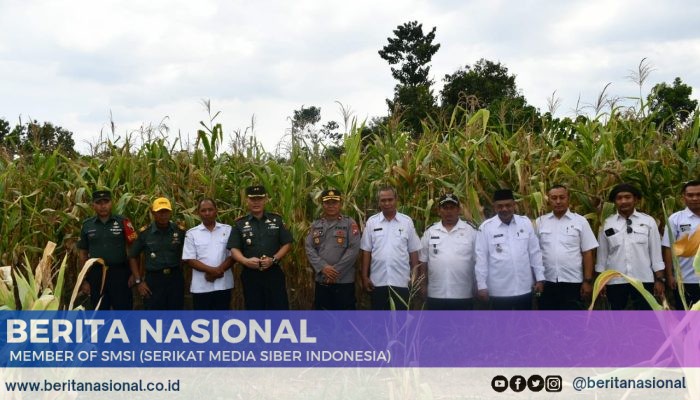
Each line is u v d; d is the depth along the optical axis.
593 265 6.30
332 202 5.93
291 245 6.61
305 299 6.78
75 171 6.86
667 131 7.44
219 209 7.10
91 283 6.22
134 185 7.32
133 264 6.30
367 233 6.04
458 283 5.91
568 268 5.82
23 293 3.69
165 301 6.16
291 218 6.72
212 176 7.04
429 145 7.13
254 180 7.08
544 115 7.38
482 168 6.47
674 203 6.23
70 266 6.82
